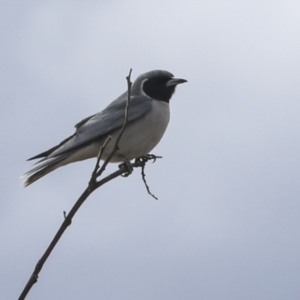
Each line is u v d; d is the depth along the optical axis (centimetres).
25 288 636
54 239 675
